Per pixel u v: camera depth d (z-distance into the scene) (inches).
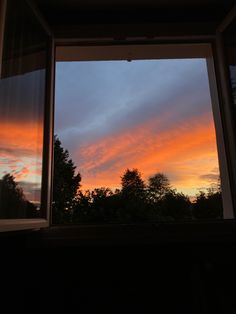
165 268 70.6
